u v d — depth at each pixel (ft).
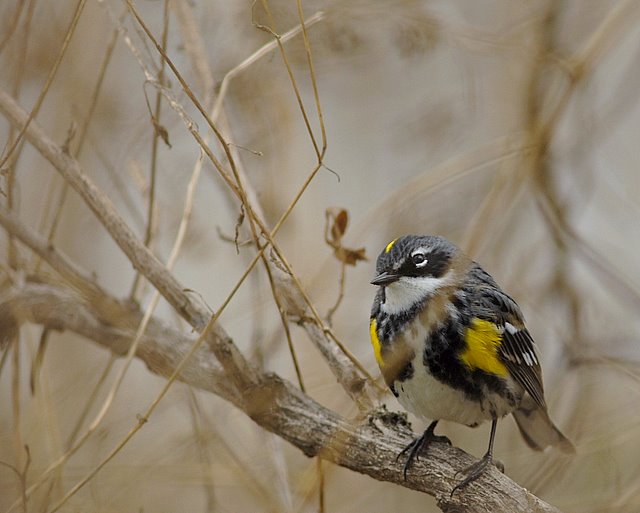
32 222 39.65
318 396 38.70
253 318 39.32
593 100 40.88
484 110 42.11
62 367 39.65
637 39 46.50
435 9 40.52
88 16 37.17
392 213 39.40
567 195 40.22
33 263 35.42
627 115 46.37
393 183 45.01
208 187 44.37
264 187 39.27
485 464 29.22
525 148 38.37
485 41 39.22
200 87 35.42
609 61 46.42
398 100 45.93
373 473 29.45
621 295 40.47
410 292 32.37
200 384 31.37
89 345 41.19
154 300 30.12
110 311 32.40
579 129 40.70
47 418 32.30
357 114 46.50
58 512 30.53
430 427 31.63
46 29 36.78
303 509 30.71
